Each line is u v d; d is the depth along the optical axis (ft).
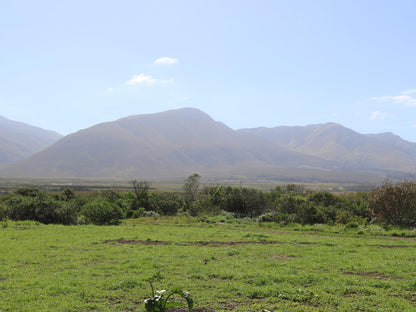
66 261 41.63
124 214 116.57
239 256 45.42
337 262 41.55
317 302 27.40
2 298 27.73
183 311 25.30
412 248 54.49
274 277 33.50
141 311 25.32
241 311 25.41
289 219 94.63
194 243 57.06
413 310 25.27
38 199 96.48
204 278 33.83
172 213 134.21
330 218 92.79
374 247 54.60
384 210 86.58
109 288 30.60
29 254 45.01
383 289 30.60
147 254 45.55
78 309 25.90
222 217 107.24
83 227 80.84
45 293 28.96
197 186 150.20
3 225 78.54
